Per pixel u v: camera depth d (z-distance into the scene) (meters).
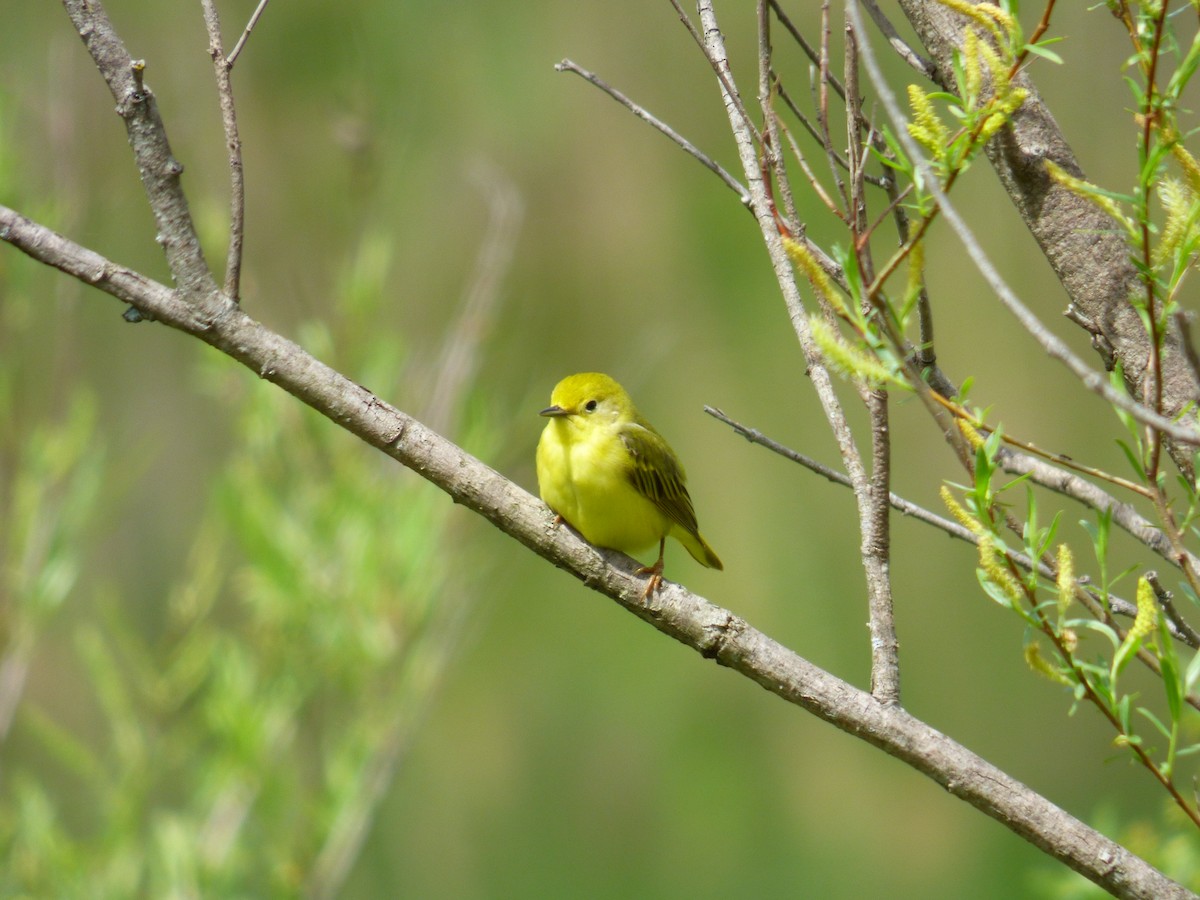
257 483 10.47
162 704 10.57
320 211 16.11
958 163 4.07
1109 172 16.41
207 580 11.08
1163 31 4.14
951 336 18.61
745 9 20.81
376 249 11.45
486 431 10.77
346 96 12.97
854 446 5.04
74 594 15.79
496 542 14.35
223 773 9.87
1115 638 4.11
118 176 15.62
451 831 18.30
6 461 11.05
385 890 16.41
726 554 20.12
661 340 20.11
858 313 4.22
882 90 3.77
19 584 10.41
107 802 10.27
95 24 5.15
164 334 18.41
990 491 4.25
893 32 5.79
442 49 21.36
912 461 19.69
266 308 12.24
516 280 20.70
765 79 5.30
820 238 15.02
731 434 20.45
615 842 18.62
